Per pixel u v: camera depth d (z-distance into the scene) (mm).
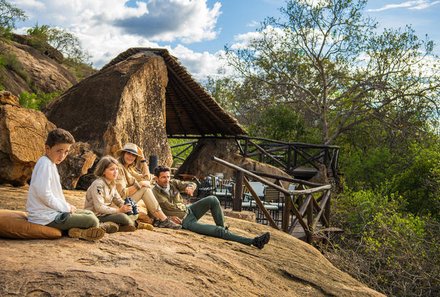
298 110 28188
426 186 16609
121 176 5449
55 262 3312
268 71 26828
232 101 28906
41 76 32969
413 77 24312
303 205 9578
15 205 5547
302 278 5180
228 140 17656
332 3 24516
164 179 5926
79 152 8906
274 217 12164
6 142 7047
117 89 10727
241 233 6777
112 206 5055
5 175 7156
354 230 13008
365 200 14188
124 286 3139
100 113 10320
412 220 12844
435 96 23562
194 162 17469
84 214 4133
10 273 3006
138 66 11492
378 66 25031
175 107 16312
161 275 3646
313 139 25625
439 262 11125
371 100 25359
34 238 3920
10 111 7207
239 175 8883
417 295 10070
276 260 5512
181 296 3240
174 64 12898
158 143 11984
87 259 3613
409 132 23688
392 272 10523
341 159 23750
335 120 26531
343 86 26500
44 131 7645
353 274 10312
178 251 4438
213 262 4445
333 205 14391
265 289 4344
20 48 36188
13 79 29828
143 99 11508
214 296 3582
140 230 5086
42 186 3912
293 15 25062
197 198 12258
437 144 20391
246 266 4828
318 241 10984
